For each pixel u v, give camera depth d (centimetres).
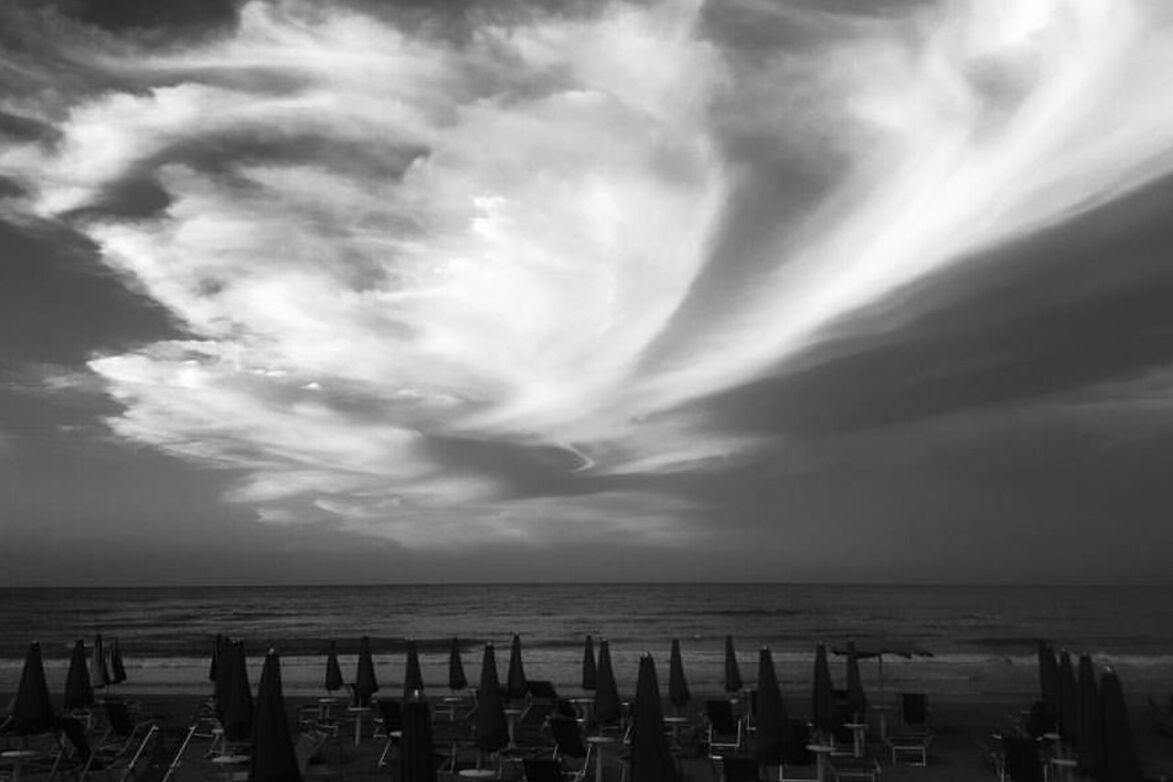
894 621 8762
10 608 10894
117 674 2267
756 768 1312
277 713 1084
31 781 1593
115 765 1697
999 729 2064
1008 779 1586
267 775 1058
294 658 4759
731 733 1838
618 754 1812
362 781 1603
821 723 1529
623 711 2017
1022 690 3020
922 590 19075
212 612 10175
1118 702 1105
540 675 3744
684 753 1825
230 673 1527
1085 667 1170
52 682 3578
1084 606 11706
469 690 2538
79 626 8212
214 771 1692
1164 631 7456
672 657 1952
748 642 6694
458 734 1897
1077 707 1473
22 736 1598
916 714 1856
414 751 951
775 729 1294
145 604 11800
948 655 4991
